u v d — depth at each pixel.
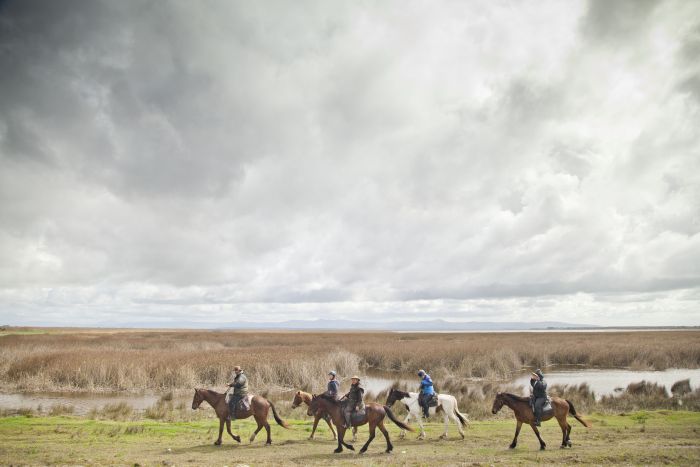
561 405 15.96
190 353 47.56
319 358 44.16
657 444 16.23
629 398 27.95
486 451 15.52
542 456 14.41
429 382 18.44
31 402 29.19
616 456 13.95
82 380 35.47
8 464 13.12
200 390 16.86
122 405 24.89
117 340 75.31
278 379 38.72
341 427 15.67
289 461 13.91
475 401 27.41
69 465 12.99
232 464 13.31
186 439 17.47
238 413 16.36
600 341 74.25
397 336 122.50
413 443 17.20
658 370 49.28
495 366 46.16
